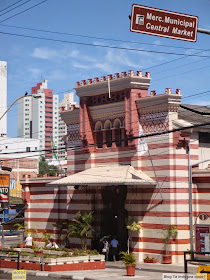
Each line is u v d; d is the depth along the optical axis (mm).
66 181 40656
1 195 46938
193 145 39062
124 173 38938
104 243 40531
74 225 41938
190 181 37875
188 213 37938
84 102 44031
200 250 36688
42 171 133750
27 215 51156
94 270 32125
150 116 39312
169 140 37938
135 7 15141
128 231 40250
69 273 30125
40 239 48906
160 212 38219
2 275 30812
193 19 15641
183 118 39812
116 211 42562
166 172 38000
